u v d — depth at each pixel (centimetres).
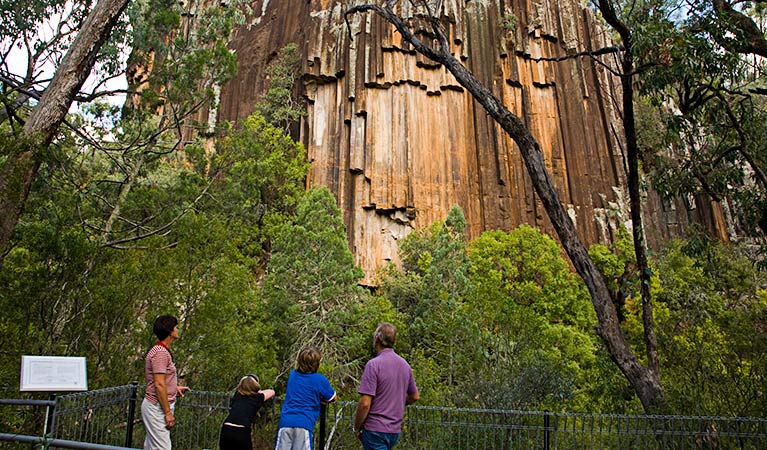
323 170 4584
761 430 756
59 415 668
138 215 1684
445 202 4628
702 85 1203
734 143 1379
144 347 1151
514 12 5353
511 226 4653
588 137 5122
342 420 759
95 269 1116
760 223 1281
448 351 2241
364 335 2789
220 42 1666
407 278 3812
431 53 1221
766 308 1408
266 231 3431
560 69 5294
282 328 2509
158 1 1523
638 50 1083
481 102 1140
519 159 4891
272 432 726
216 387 1206
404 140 4681
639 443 745
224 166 2056
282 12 5400
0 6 1205
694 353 1152
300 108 4809
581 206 4869
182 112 1630
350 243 4384
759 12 1302
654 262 3734
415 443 738
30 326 1005
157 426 602
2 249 837
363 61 4834
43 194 1300
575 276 3828
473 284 3294
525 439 769
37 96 1138
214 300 1247
